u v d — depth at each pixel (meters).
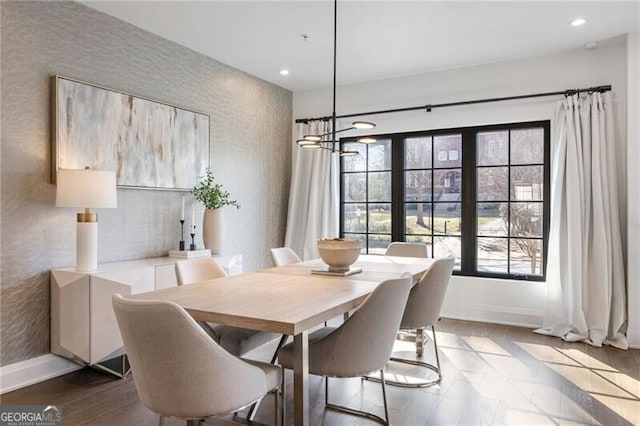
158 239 3.88
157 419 2.45
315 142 3.15
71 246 3.21
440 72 4.78
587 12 3.36
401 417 2.46
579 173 3.94
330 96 5.45
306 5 3.27
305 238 5.36
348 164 5.37
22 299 2.94
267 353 3.52
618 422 2.40
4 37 2.83
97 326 2.90
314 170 5.36
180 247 3.92
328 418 2.46
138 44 3.68
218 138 4.53
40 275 3.04
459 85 4.68
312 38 3.91
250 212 4.98
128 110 3.55
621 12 3.36
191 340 1.53
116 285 3.00
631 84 3.71
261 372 1.78
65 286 2.98
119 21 3.52
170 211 4.00
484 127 4.59
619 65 3.94
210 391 1.59
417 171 4.96
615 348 3.68
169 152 3.91
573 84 4.14
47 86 3.05
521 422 2.40
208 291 2.24
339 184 5.40
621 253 3.82
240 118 4.82
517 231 4.46
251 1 3.21
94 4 3.26
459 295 4.68
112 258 3.49
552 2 3.20
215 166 4.49
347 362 2.00
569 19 3.48
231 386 1.63
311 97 5.58
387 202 5.13
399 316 2.10
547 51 4.18
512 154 4.48
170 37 3.90
